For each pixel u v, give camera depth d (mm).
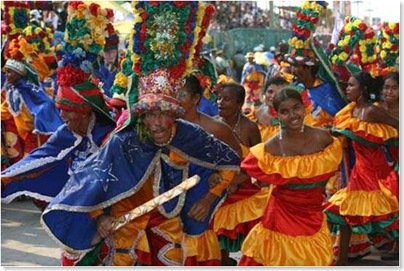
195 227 4504
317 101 6695
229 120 5652
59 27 12508
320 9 6762
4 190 5090
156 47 4137
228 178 4477
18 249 6664
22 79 8477
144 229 4414
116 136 4242
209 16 4383
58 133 4938
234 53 22500
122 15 10891
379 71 6965
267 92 6621
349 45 6941
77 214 4203
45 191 5094
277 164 4520
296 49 6812
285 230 4617
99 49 4766
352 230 5938
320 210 4707
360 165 5969
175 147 4297
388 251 6621
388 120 5871
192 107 4844
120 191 4199
